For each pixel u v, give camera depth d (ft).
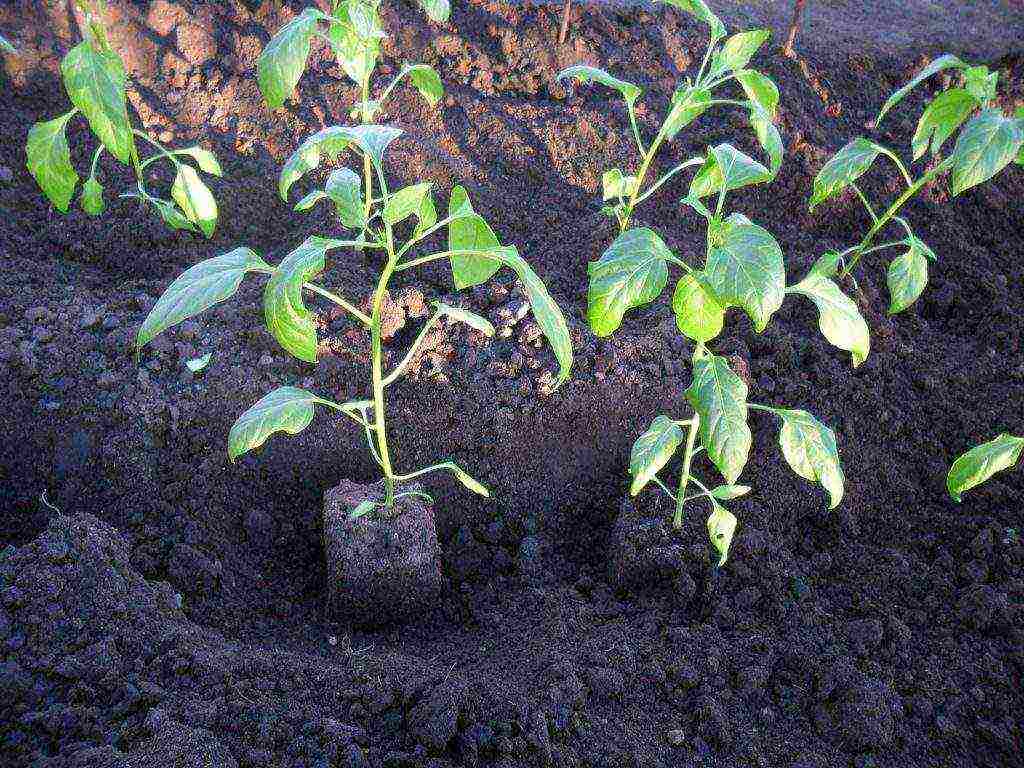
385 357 2.87
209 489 2.68
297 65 2.39
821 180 2.81
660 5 3.94
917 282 2.76
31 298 2.94
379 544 2.48
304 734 2.12
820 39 4.04
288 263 1.97
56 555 2.29
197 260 3.24
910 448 2.97
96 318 2.84
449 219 2.16
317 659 2.35
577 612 2.56
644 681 2.35
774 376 3.04
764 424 2.90
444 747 2.14
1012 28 4.46
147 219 3.26
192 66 3.54
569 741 2.20
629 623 2.52
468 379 2.84
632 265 2.05
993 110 2.43
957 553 2.72
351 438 2.78
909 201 3.60
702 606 2.53
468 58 3.59
